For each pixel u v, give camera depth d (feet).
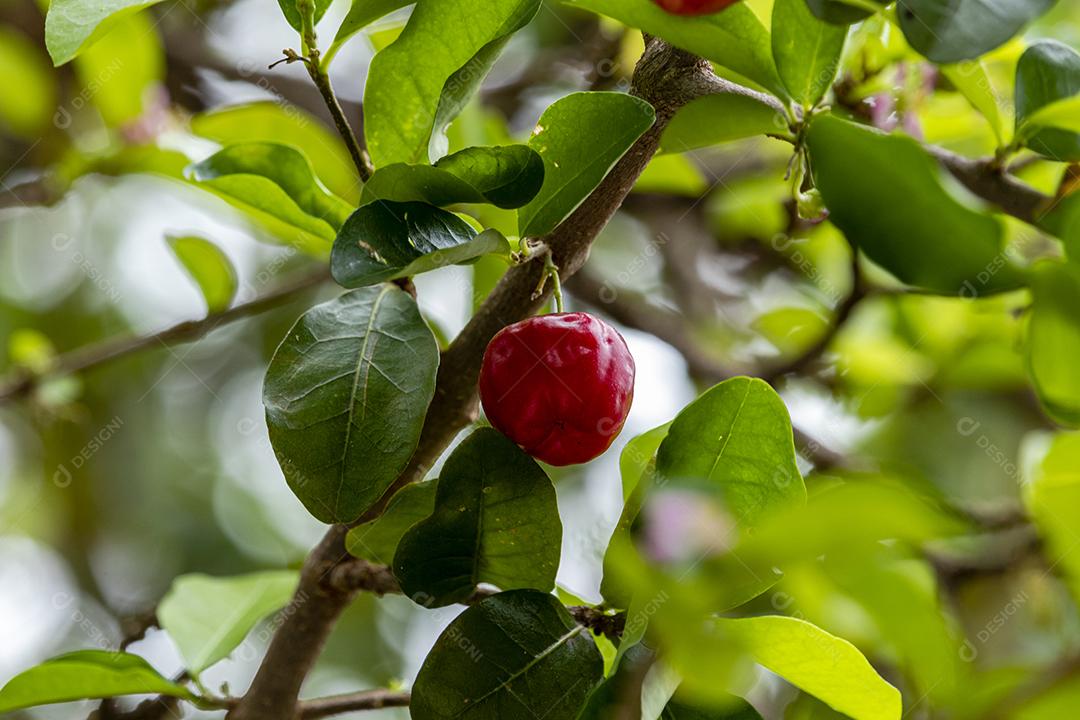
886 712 1.75
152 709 1.95
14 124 2.79
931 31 1.70
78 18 1.77
